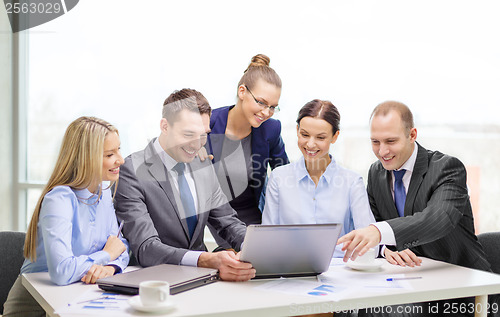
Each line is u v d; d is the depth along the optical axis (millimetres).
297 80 3223
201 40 3326
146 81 3238
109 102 3219
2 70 4039
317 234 1669
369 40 3146
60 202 1694
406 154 2170
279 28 3250
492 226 3051
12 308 1838
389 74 3129
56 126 3770
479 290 1674
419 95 3094
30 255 1771
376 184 2295
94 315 1310
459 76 3043
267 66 2438
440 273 1827
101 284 1538
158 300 1336
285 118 3189
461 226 2170
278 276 1736
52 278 1620
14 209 4113
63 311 1338
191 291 1552
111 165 1780
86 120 1800
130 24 3359
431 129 3090
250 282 1681
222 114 2449
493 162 3043
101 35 3436
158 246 1872
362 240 1811
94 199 1823
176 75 3314
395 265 1958
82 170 1751
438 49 3059
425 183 2139
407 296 1570
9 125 4078
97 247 1850
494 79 3004
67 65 3516
